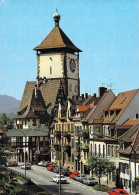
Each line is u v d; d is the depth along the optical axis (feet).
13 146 361.71
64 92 422.82
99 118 274.77
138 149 208.44
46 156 371.97
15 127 428.15
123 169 219.00
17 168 322.75
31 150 371.97
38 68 440.86
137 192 200.34
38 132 368.27
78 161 294.46
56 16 443.73
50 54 434.71
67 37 449.06
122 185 220.23
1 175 179.93
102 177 248.32
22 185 230.89
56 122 347.97
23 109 409.28
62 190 214.90
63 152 327.67
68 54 432.25
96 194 201.67
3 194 175.22
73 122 307.78
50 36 441.68
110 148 238.48
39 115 400.26
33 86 440.86
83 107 297.33
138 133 216.95
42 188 215.31
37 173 288.30
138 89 250.78
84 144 275.39
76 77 444.55
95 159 224.33
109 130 243.40
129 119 242.58
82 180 240.53
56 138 346.95
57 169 286.66
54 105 404.57
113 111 256.52
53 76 431.02
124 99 259.19
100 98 286.87
